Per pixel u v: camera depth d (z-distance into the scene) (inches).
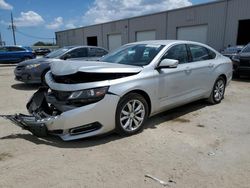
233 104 241.6
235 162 127.4
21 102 259.9
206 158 131.3
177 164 125.0
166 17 948.6
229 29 747.4
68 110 138.4
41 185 106.7
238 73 387.9
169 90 180.2
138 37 1115.3
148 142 149.9
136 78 157.0
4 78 462.6
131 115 157.6
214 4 776.9
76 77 147.6
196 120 191.9
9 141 150.7
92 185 107.0
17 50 791.7
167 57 181.2
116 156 132.2
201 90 214.8
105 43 1359.5
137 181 110.0
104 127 144.5
